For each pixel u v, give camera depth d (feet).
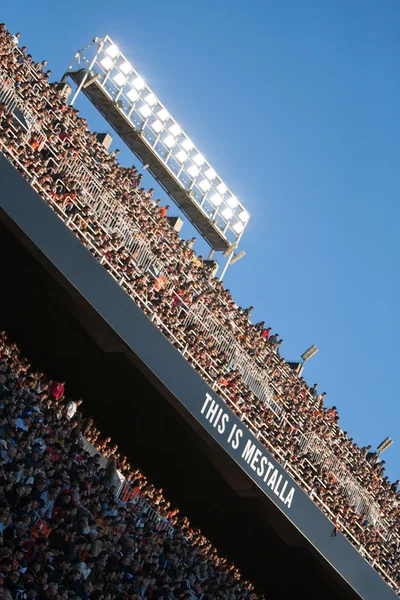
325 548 97.25
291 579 99.66
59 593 55.52
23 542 56.85
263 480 92.99
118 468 84.74
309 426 111.96
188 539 87.76
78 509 65.82
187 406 87.66
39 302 83.66
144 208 110.42
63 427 75.00
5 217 75.36
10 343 84.48
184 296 102.37
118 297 82.84
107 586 64.03
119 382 88.17
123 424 91.20
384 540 112.98
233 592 88.12
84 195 93.71
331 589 99.71
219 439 90.12
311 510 96.89
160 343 85.92
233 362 102.78
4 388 68.08
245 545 98.12
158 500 86.22
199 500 95.66
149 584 71.15
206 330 100.37
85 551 62.75
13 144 83.20
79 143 104.27
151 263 100.22
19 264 81.05
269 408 105.60
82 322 83.61
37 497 60.80
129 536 72.84
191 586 80.74
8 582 53.26
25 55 106.42
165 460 93.66
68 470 69.46
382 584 102.83
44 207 77.15
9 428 64.08
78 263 79.82
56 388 79.30
